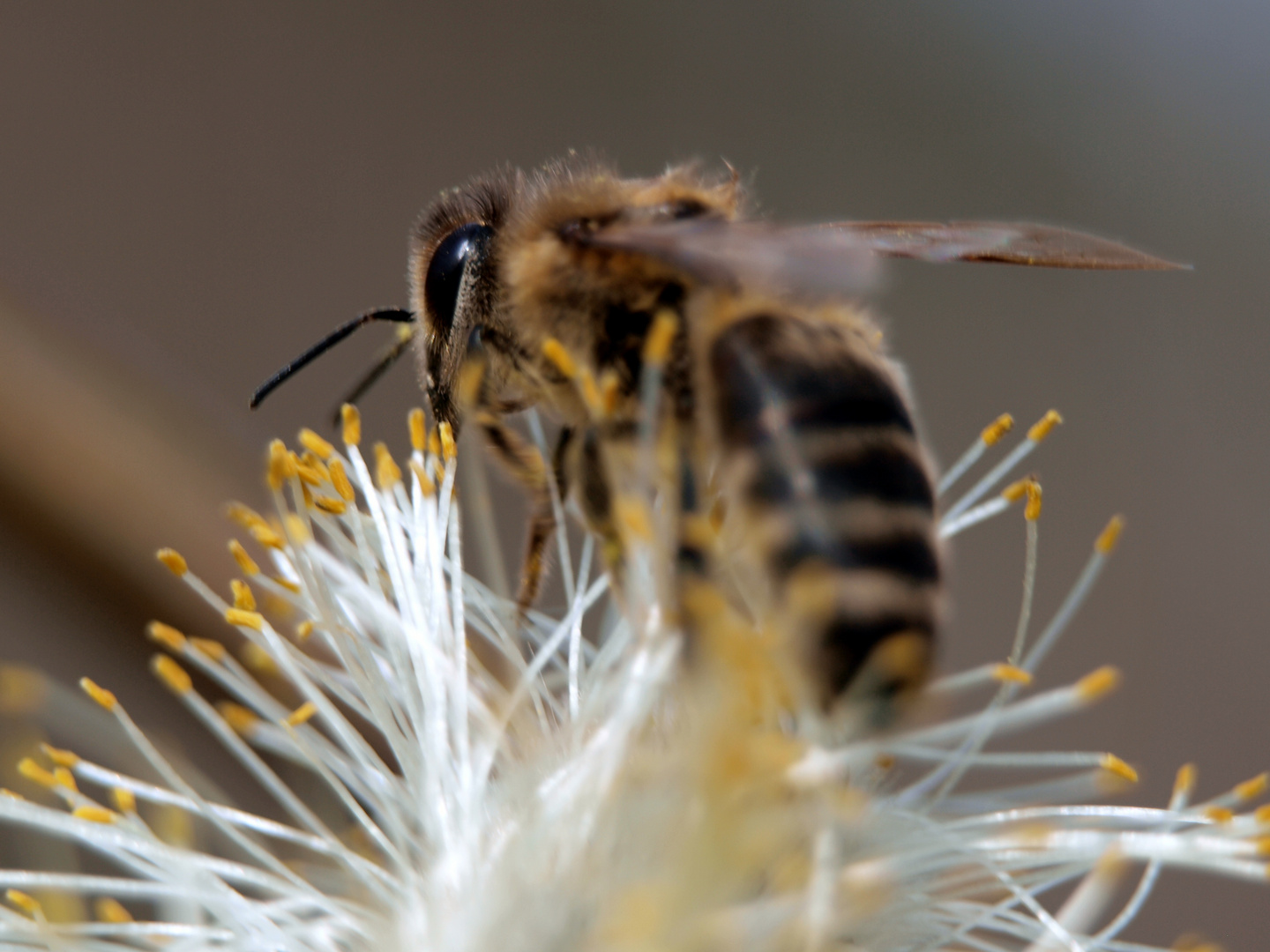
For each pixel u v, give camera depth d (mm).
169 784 85
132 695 87
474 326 87
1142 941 106
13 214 125
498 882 81
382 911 82
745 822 79
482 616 85
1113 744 114
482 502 86
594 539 86
